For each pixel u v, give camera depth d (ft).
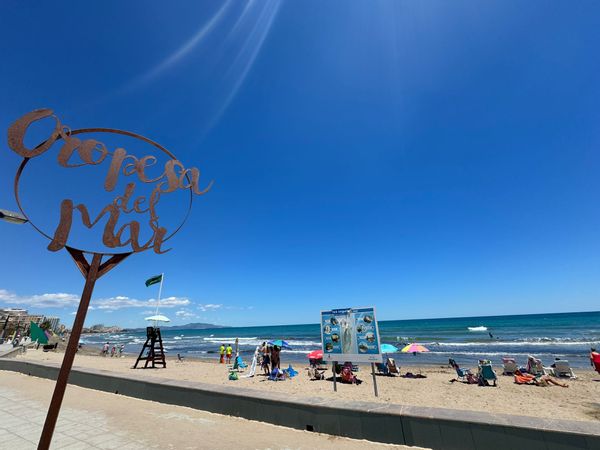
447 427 13.41
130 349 155.33
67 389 26.86
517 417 13.07
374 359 30.68
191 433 16.30
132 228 12.85
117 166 12.74
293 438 15.46
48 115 11.03
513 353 86.94
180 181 14.73
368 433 14.93
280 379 44.21
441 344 118.32
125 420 18.47
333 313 33.32
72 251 11.45
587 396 34.01
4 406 21.83
